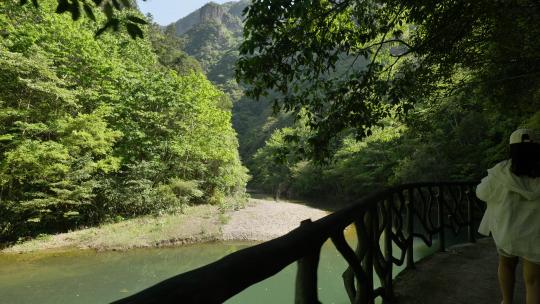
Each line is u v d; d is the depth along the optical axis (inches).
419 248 488.7
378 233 124.3
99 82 831.1
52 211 673.6
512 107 283.6
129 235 661.3
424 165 760.3
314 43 156.9
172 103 942.4
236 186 1249.4
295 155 184.2
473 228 236.7
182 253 600.7
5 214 612.1
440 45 202.2
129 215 821.2
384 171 1176.2
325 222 74.4
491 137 681.0
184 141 979.9
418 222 639.1
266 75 160.1
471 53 234.1
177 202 877.8
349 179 1387.8
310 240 62.4
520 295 134.3
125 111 884.6
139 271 494.3
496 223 88.3
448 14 185.8
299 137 184.7
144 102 933.2
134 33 81.7
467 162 703.7
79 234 665.0
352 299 103.3
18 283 431.2
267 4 136.2
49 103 662.5
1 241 605.6
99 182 733.3
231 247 647.1
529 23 197.2
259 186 2229.3
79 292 406.6
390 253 135.0
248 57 158.9
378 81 187.5
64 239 637.3
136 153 882.8
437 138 737.6
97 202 759.7
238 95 3959.2
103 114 743.1
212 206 1007.0
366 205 108.7
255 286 409.7
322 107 185.6
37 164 577.6
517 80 254.8
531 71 244.1
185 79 1041.5
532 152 84.6
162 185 879.1
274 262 47.8
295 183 1727.4
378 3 190.5
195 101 1010.7
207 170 1068.5
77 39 757.9
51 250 583.2
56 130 629.3
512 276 94.4
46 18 717.9
